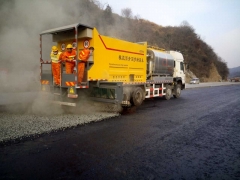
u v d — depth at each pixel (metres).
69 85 5.38
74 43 6.12
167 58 9.30
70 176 2.36
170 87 10.02
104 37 5.90
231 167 2.73
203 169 2.65
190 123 5.16
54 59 5.73
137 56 7.42
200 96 12.02
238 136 4.14
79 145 3.36
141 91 7.38
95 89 6.11
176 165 2.74
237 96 12.33
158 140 3.75
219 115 6.29
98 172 2.47
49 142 3.45
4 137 3.53
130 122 5.06
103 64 5.94
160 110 6.88
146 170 2.56
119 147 3.32
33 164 2.64
